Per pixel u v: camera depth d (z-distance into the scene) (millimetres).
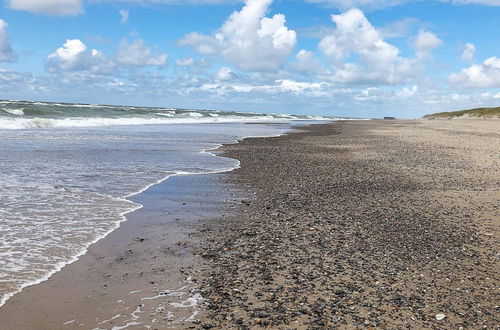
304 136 36875
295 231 8297
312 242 7641
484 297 5551
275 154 22000
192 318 4801
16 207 9078
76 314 4789
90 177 13062
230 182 13523
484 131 45375
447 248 7453
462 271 6418
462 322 4883
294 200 11094
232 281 5848
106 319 4711
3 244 6844
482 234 8305
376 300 5379
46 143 22000
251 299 5316
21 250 6637
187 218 9078
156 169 15508
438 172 16047
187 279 5875
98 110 66750
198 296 5363
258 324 4723
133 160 17500
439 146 27094
